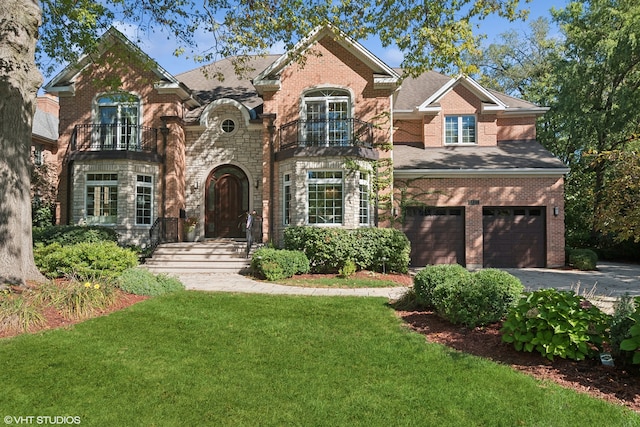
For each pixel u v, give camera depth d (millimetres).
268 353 5391
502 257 16422
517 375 4656
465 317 6312
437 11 10984
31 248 8922
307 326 6652
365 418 3732
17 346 5438
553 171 15891
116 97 15539
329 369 4855
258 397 4125
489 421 3684
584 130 20844
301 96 16203
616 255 19719
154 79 17016
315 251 13188
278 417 3738
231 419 3701
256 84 15961
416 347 5621
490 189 16375
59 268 9508
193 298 8602
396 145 19078
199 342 5801
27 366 4824
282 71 16328
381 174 15602
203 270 13758
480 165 16406
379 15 11492
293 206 15117
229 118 17500
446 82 19141
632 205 7820
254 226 16047
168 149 16734
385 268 13523
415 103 19453
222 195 17578
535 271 15086
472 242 16312
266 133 16078
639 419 3688
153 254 14734
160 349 5492
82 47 13008
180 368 4852
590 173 21906
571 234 21469
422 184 16516
